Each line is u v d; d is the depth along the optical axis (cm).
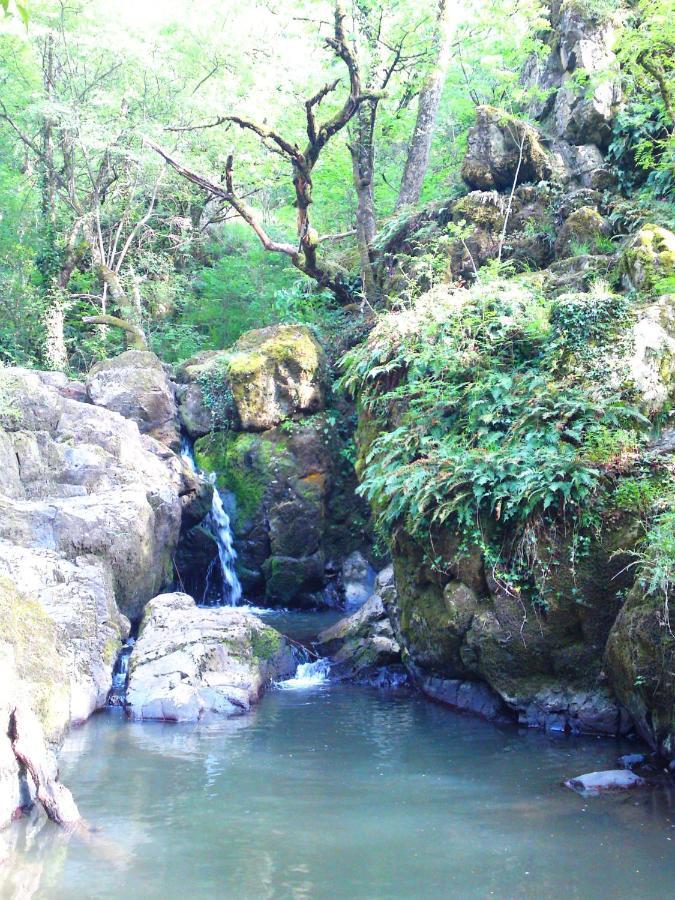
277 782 680
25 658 729
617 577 815
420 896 483
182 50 2280
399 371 1087
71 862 529
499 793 654
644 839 562
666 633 708
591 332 932
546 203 1485
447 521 908
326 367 1706
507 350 1009
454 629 902
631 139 1456
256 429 1659
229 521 1658
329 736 819
